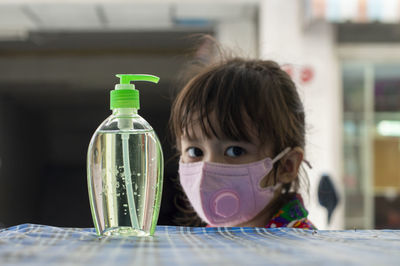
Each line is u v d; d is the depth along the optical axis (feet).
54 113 33.78
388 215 14.71
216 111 2.91
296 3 13.78
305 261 1.39
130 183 2.18
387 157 14.89
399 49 14.21
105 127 2.20
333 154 13.93
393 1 12.85
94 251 1.62
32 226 2.35
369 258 1.44
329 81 13.84
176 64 21.86
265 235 2.11
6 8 13.83
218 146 2.98
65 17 14.82
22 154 29.94
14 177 27.76
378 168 14.87
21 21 15.10
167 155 3.98
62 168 35.32
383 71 14.73
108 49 22.00
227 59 3.51
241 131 2.91
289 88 3.25
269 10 13.75
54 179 34.88
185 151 3.14
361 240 1.91
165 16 14.71
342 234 2.13
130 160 2.19
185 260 1.43
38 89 27.07
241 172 2.95
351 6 12.84
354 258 1.44
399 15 12.92
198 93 3.00
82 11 14.15
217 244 1.81
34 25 15.49
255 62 3.33
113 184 2.17
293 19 13.79
